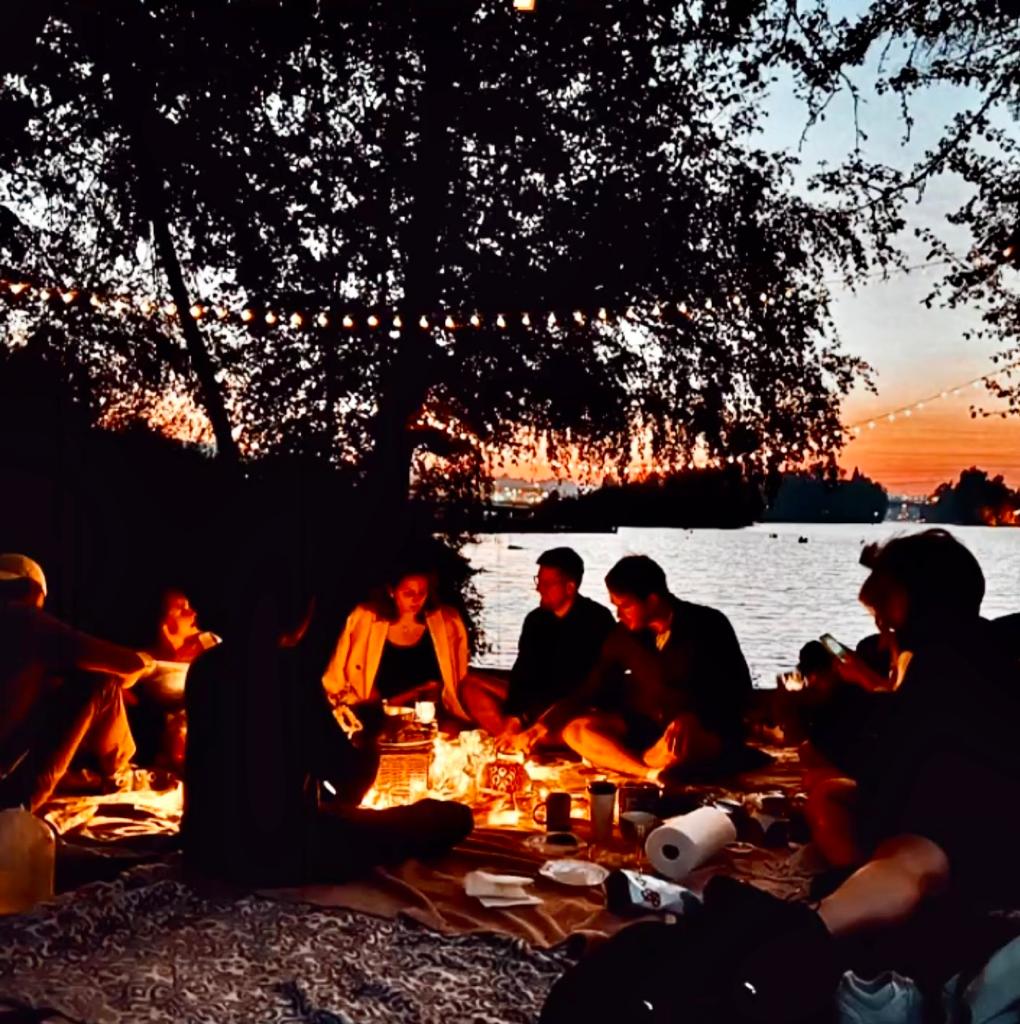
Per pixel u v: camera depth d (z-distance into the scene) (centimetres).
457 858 386
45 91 820
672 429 1016
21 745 423
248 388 1020
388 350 974
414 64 894
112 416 934
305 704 364
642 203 927
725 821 372
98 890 340
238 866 355
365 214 941
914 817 196
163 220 916
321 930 322
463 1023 265
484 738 518
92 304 926
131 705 512
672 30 892
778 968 172
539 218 941
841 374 970
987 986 173
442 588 1048
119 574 826
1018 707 200
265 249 948
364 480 970
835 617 1628
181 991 282
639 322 981
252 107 872
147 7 782
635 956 187
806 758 393
